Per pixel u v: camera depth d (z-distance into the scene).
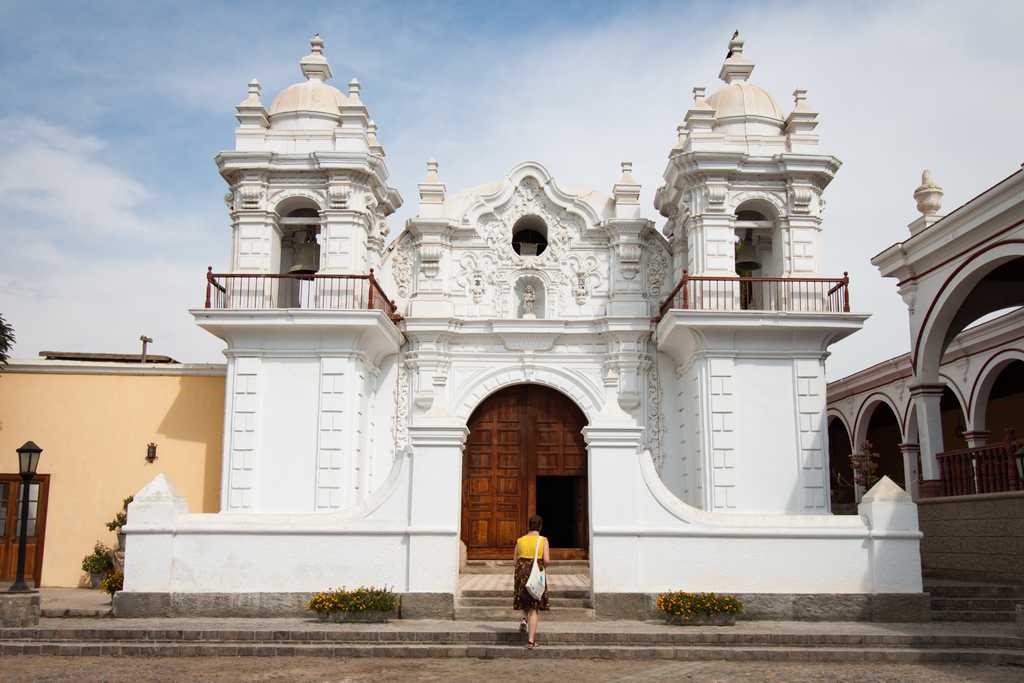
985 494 16.23
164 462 19.53
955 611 13.72
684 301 18.72
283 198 19.67
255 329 18.39
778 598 13.16
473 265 21.02
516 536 20.11
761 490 18.17
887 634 11.68
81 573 19.00
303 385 18.56
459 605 13.70
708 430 18.31
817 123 19.97
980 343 22.02
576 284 20.98
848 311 18.45
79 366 19.72
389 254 21.09
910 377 25.09
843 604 13.16
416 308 20.56
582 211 21.14
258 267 19.31
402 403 20.48
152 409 19.77
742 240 21.19
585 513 20.50
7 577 19.02
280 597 13.26
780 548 13.34
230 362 18.66
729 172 19.30
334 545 13.40
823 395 18.58
